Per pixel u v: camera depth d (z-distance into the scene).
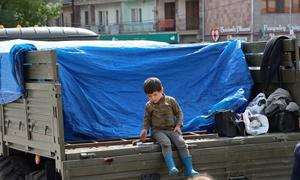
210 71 7.39
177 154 5.95
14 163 6.98
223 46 7.52
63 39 10.52
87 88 6.68
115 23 63.09
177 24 60.00
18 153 7.07
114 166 5.68
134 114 6.80
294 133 6.66
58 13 39.00
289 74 7.12
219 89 7.36
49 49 6.00
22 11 36.28
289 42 7.16
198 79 7.33
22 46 6.37
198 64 7.38
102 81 6.77
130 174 5.75
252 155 6.35
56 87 5.64
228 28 55.12
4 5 35.59
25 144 6.44
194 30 59.09
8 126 6.88
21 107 6.49
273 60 7.22
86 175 5.57
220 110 6.68
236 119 6.67
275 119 6.79
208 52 7.43
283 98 6.90
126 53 6.98
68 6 67.69
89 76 6.71
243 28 53.94
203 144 6.09
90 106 6.61
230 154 6.21
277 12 54.00
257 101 7.01
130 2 61.81
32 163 6.97
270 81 7.23
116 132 6.62
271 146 6.45
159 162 5.88
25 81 6.33
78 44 7.17
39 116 6.06
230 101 7.02
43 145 6.01
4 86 6.77
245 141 6.31
